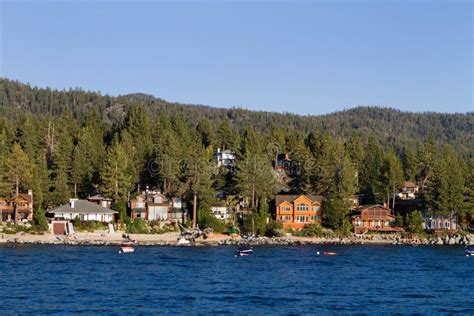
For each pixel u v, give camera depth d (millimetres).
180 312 80750
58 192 186375
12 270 111188
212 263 126688
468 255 150625
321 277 110562
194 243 164000
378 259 139500
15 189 182500
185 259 132375
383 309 84812
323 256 143000
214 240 170000
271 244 169375
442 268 125562
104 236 169000
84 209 179500
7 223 170625
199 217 182375
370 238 184750
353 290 98188
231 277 108625
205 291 95000
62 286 96688
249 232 179750
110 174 183875
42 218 170000
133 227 176125
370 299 91312
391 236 188125
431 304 88562
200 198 185625
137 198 191500
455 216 199625
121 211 181375
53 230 172375
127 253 141000
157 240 167500
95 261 125500
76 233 169500
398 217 195375
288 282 104562
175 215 192500
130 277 106438
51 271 110938
